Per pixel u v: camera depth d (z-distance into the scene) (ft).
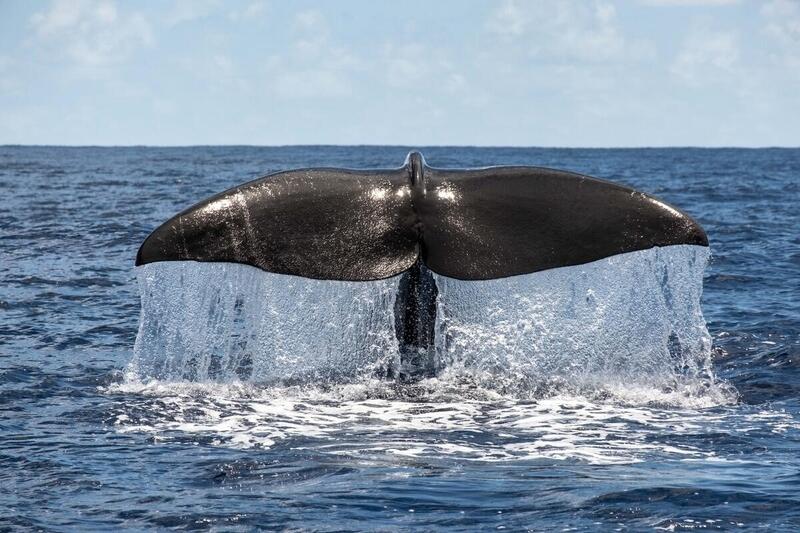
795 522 45.24
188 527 44.88
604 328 72.02
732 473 51.55
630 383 68.69
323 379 68.18
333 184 65.31
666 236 61.72
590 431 58.65
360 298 69.26
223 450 55.16
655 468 52.31
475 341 69.77
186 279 70.95
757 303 104.47
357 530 44.50
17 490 49.34
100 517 45.93
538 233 62.69
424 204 64.23
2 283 115.65
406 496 48.34
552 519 45.65
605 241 61.98
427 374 68.95
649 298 77.46
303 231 63.16
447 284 69.31
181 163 492.95
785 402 66.28
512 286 70.44
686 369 73.77
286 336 69.15
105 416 61.87
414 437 57.21
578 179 64.59
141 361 76.95
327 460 53.36
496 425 59.47
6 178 332.19
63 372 74.13
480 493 48.65
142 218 187.93
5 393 67.67
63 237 159.94
